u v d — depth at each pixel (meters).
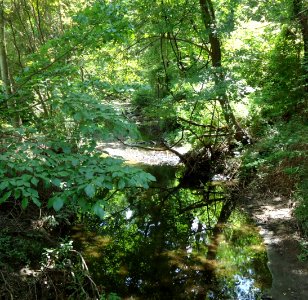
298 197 7.53
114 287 5.72
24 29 9.02
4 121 4.59
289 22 9.47
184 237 7.81
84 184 2.72
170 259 6.74
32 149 3.04
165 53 11.43
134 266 6.45
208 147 12.01
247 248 7.02
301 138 8.11
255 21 11.03
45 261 5.59
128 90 3.99
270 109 11.16
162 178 12.32
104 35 3.96
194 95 9.54
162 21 9.91
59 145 3.20
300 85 10.02
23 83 3.84
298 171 7.89
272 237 7.29
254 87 10.79
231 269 6.29
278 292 5.46
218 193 10.52
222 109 11.00
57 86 3.62
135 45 11.08
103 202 2.70
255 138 11.04
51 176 2.80
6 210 7.04
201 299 5.43
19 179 2.75
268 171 9.52
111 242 7.48
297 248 6.66
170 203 10.23
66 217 8.05
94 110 3.22
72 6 10.02
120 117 3.30
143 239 7.71
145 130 17.25
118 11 4.11
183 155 12.57
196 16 10.51
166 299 5.43
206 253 6.96
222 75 9.41
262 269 6.17
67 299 5.03
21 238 6.40
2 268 5.28
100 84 3.93
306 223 6.95
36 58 4.39
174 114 10.32
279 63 10.68
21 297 4.86
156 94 11.93
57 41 3.98
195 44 10.73
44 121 3.98
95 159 3.09
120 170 2.82
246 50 10.28
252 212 8.68
